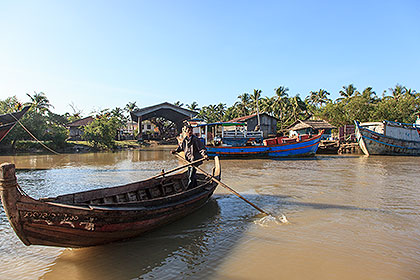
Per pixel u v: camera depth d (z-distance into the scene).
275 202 8.15
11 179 3.59
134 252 4.91
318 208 7.48
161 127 60.94
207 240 5.41
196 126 26.66
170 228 6.04
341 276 4.05
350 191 9.50
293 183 11.08
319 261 4.51
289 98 51.81
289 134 40.88
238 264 4.46
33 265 4.47
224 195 9.13
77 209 4.07
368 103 36.81
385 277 4.00
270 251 4.90
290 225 6.20
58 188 10.70
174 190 7.58
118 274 4.20
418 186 10.31
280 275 4.11
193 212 7.02
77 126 48.06
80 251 4.94
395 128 26.19
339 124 37.78
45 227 3.94
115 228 4.73
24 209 3.69
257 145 22.36
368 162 19.41
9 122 20.14
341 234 5.62
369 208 7.41
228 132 24.19
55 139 32.19
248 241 5.34
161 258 4.69
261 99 54.22
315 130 36.25
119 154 29.44
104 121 37.44
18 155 26.55
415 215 6.79
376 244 5.12
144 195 6.52
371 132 25.00
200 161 7.06
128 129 77.56
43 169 16.58
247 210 7.39
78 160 22.45
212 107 75.00
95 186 11.11
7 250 5.04
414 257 4.60
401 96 39.84
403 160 20.88
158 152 33.00
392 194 9.01
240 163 19.05
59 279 4.05
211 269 4.32
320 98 53.19
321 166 17.03
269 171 14.74
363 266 4.33
